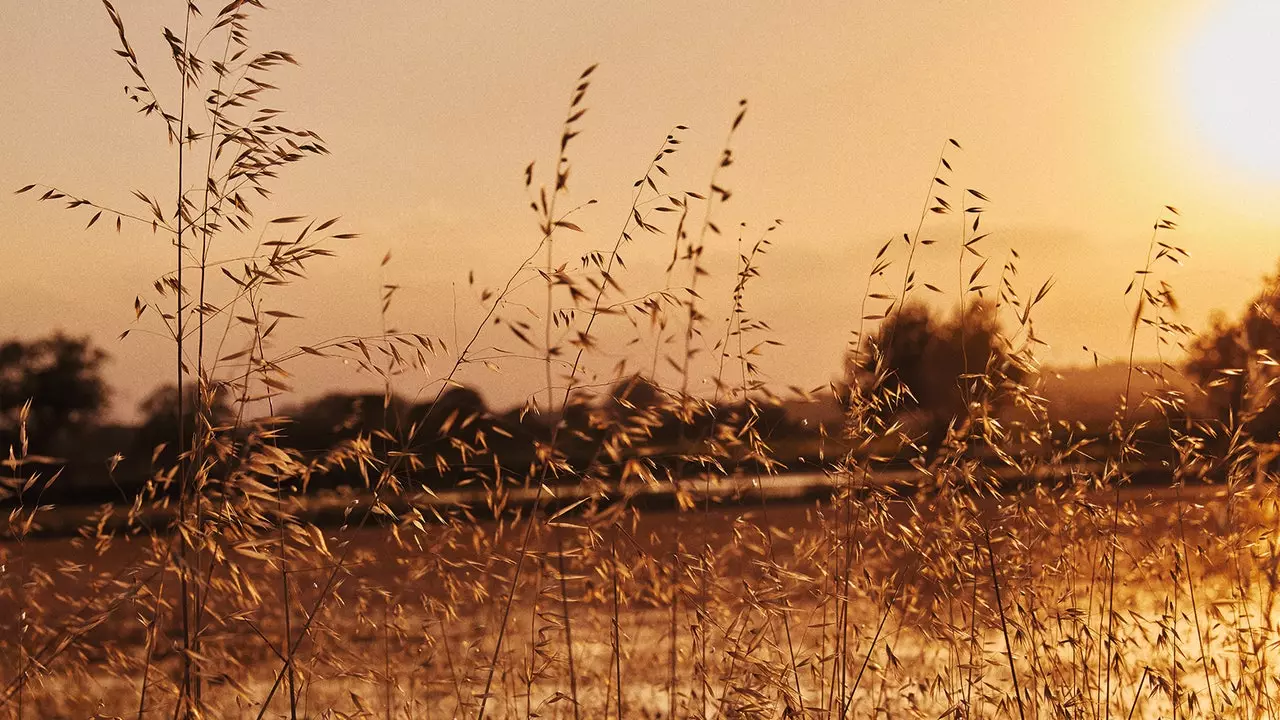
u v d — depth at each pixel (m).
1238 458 4.74
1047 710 4.55
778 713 4.52
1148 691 5.26
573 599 4.23
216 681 3.31
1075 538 5.00
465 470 3.94
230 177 3.53
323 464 3.64
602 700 5.00
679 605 4.48
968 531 4.69
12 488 3.83
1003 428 4.75
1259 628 4.66
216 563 3.34
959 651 4.81
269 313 3.53
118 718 4.13
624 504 3.92
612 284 3.88
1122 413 4.89
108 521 3.89
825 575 4.57
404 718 4.47
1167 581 5.03
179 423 3.42
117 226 3.46
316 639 4.05
